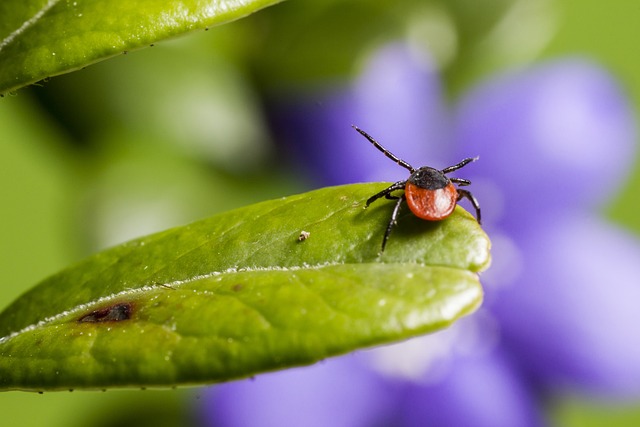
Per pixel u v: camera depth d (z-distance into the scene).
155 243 0.07
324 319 0.06
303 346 0.06
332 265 0.07
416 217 0.07
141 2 0.07
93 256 0.07
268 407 0.09
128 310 0.07
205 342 0.06
